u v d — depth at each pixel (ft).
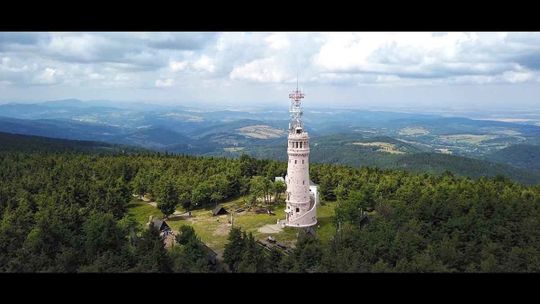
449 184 491.72
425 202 376.27
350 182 503.61
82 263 277.23
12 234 335.47
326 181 510.99
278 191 495.82
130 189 535.19
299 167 384.47
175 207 490.49
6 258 290.35
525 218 332.19
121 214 447.42
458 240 302.66
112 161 648.79
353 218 378.53
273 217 439.22
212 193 503.61
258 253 281.95
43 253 276.00
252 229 399.44
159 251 266.98
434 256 268.21
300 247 294.66
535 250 268.62
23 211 414.41
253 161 625.00
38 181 517.55
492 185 477.36
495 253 278.05
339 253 276.62
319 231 393.09
